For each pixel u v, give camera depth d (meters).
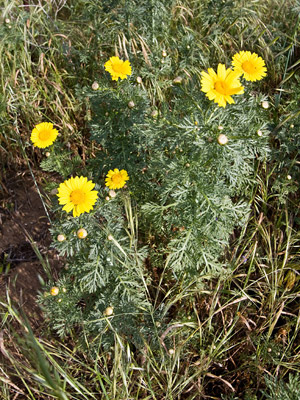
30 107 0.74
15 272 0.65
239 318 0.55
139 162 0.58
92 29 0.77
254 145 0.50
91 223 0.50
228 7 0.78
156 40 0.74
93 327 0.51
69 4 0.94
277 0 0.92
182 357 0.53
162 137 0.51
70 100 0.74
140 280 0.57
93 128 0.58
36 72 0.78
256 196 0.65
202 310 0.59
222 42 0.82
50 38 0.80
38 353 0.37
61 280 0.54
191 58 0.74
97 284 0.51
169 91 0.74
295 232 0.63
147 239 0.61
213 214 0.48
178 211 0.54
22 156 0.76
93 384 0.52
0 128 0.72
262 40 0.79
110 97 0.55
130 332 0.52
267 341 0.52
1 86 0.74
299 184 0.67
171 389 0.50
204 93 0.48
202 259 0.51
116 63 0.54
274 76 0.78
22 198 0.74
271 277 0.59
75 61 0.80
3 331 0.53
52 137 0.54
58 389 0.37
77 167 0.61
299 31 0.83
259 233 0.63
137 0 0.70
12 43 0.75
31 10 0.82
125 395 0.47
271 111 0.72
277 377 0.52
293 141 0.66
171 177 0.48
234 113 0.49
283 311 0.57
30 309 0.61
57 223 0.52
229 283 0.58
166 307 0.53
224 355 0.55
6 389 0.49
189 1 0.89
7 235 0.69
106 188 0.51
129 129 0.57
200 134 0.45
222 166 0.47
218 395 0.53
